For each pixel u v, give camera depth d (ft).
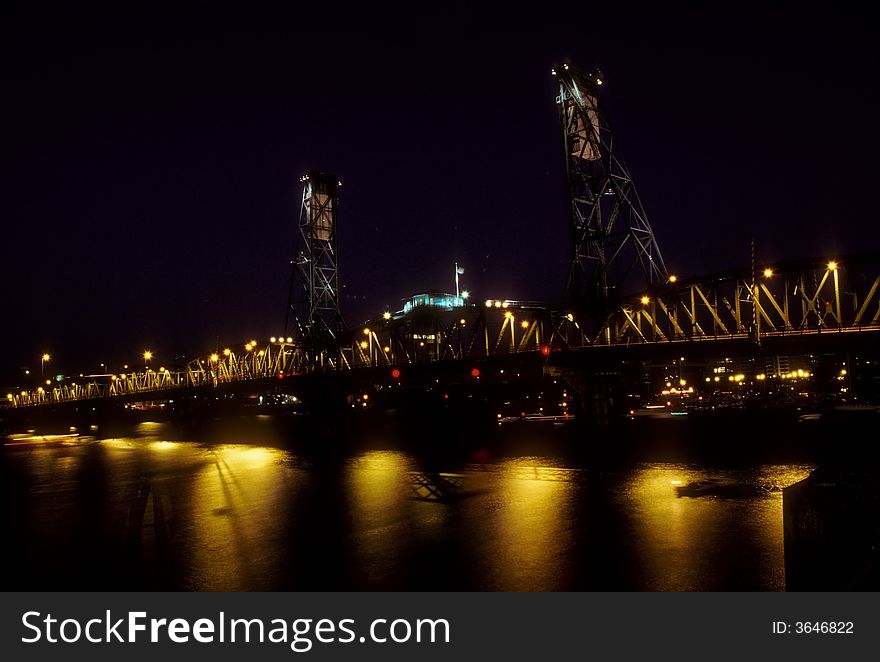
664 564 68.95
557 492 120.06
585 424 237.86
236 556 81.00
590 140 267.18
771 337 200.75
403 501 118.01
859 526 30.86
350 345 385.91
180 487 153.48
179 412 461.78
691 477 131.54
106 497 141.49
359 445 252.83
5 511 129.29
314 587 66.18
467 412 300.61
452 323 314.14
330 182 433.89
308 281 418.31
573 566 69.77
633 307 250.16
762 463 145.79
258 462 207.31
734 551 73.10
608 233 263.49
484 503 111.45
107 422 520.01
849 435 172.45
